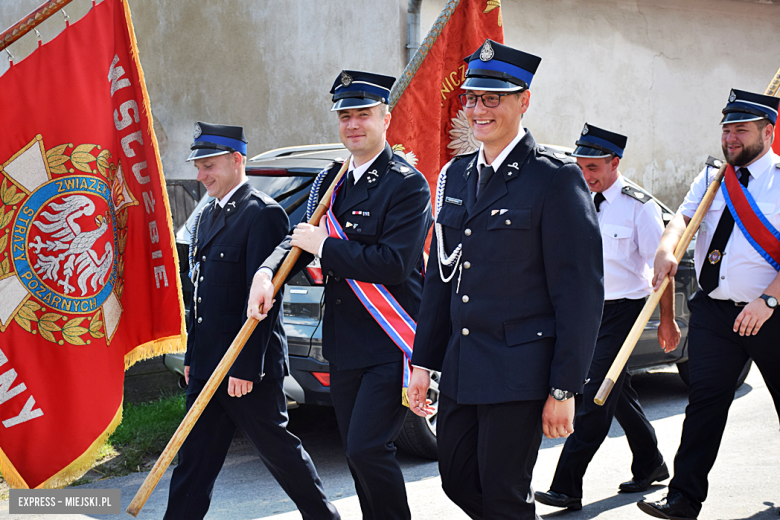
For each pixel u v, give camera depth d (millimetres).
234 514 3646
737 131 3246
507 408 2344
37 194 2799
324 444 4719
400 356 2914
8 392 2777
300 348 4059
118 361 2994
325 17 8125
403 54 8055
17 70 2783
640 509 3311
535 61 2396
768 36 11344
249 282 3004
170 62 7996
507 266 2363
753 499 3639
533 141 2451
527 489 2426
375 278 2826
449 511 3562
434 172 3836
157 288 3127
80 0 7988
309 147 5145
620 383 3562
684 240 3295
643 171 10320
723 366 3297
